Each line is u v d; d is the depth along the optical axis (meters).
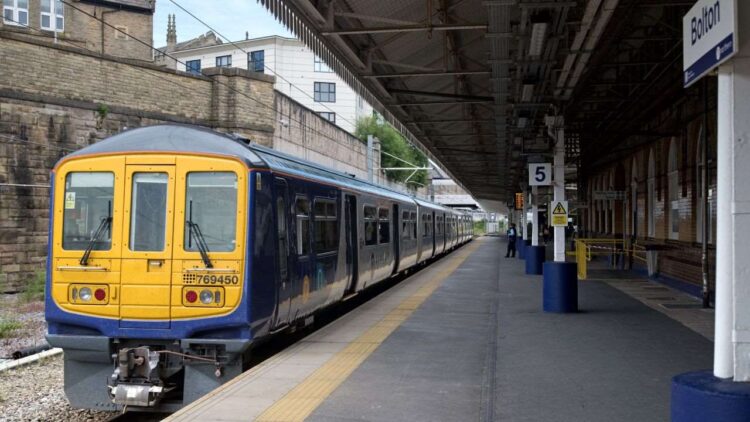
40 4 35.78
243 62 72.00
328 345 10.25
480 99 16.00
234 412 6.71
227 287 8.38
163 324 8.39
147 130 8.94
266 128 27.70
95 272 8.51
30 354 12.09
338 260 12.96
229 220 8.48
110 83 22.31
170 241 8.47
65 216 8.66
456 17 13.29
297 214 10.48
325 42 12.06
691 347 10.04
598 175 36.41
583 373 8.35
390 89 16.55
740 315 4.45
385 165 62.97
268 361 9.09
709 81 14.88
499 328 11.89
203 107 25.67
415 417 6.59
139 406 8.58
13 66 19.78
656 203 22.27
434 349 9.96
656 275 21.03
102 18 39.28
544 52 11.41
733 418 4.13
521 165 28.75
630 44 16.61
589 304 15.15
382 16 12.59
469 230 61.47
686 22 4.91
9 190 19.69
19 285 19.92
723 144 4.48
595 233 37.44
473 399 7.24
